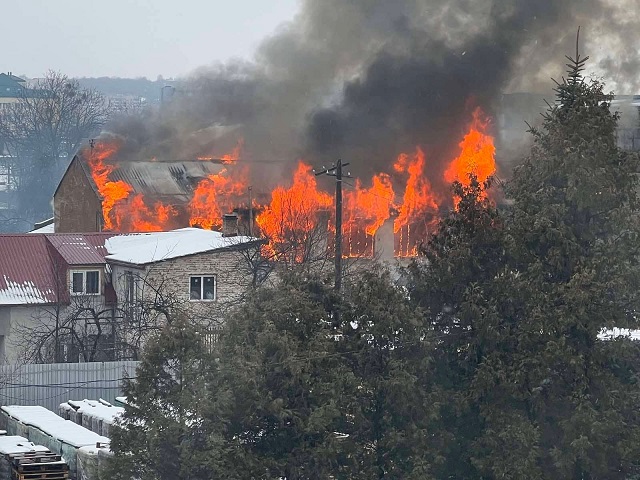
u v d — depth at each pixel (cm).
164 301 4756
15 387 4138
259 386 2645
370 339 2780
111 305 5275
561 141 2889
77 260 5269
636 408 2847
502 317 2814
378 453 2741
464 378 2845
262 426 2684
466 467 2802
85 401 4088
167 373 2684
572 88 2992
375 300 2783
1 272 5197
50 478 3108
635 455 2723
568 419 2723
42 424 3700
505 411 2747
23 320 5094
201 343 2680
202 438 2623
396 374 2706
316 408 2625
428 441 2741
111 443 2666
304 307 2766
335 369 2705
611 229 2883
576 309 2738
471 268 2873
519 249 2833
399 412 2716
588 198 2827
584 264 2816
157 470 2627
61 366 4200
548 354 2711
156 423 2592
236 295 5056
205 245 5209
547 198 2906
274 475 2617
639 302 2847
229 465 2573
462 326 2875
